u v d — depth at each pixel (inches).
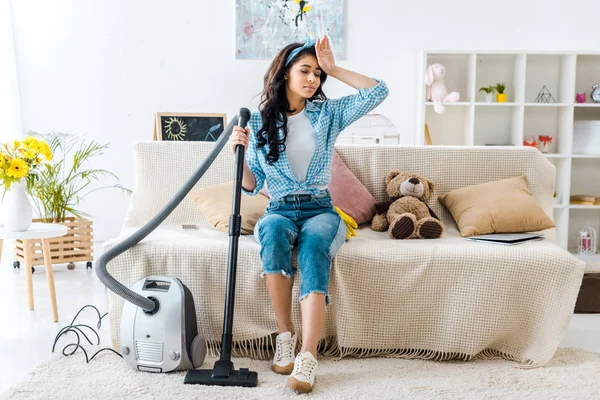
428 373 83.0
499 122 180.7
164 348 80.6
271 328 88.7
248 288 88.4
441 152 112.0
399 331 89.0
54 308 107.1
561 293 86.4
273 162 88.1
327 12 178.7
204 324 89.4
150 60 180.4
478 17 179.6
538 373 83.0
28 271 114.3
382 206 107.3
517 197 103.5
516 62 174.7
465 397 74.3
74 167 157.4
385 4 179.0
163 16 179.2
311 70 88.0
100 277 82.3
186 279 89.3
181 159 112.0
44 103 180.5
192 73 180.9
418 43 179.9
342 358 89.2
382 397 74.0
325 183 91.0
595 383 79.2
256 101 181.8
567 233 171.3
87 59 179.9
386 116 182.2
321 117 90.4
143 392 74.7
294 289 87.7
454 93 171.8
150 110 181.9
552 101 179.6
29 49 178.9
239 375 77.9
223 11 179.2
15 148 113.3
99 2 178.5
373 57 180.4
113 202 183.6
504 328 87.7
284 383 78.2
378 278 87.6
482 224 100.4
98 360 86.4
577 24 179.8
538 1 179.3
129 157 183.2
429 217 100.7
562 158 172.9
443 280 87.7
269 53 179.5
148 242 90.8
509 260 86.8
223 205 104.3
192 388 76.0
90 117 181.6
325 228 84.7
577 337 100.6
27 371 84.0
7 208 106.8
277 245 83.7
